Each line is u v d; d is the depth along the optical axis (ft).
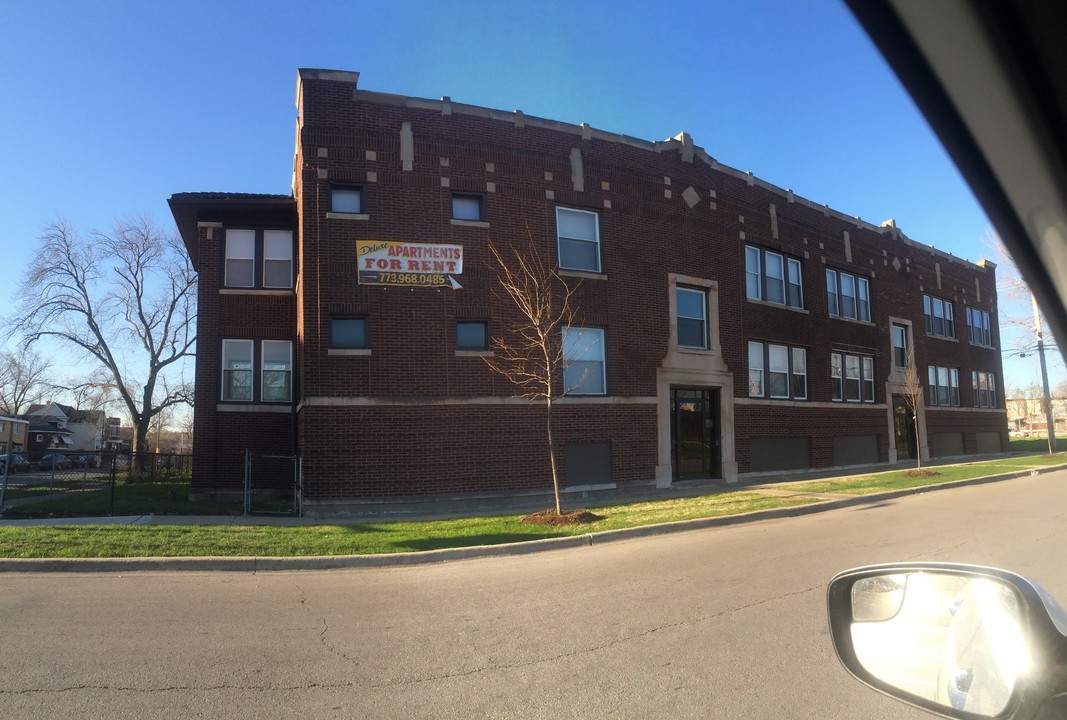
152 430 234.58
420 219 51.72
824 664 17.71
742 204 69.56
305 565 31.40
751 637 19.90
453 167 53.01
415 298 51.01
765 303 70.64
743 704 15.38
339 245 50.11
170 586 27.20
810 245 77.36
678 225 63.16
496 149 54.49
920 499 53.06
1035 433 267.80
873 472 75.25
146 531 35.94
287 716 14.96
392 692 16.28
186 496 57.77
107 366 99.96
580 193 57.47
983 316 111.45
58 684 16.52
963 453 102.17
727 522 42.16
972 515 43.39
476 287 52.54
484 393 52.01
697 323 64.59
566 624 21.61
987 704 8.05
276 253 59.62
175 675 17.22
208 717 14.85
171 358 99.66
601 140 59.16
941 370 100.22
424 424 50.19
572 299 55.98
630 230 59.82
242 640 20.10
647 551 33.88
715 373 64.23
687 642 19.60
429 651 19.15
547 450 53.78
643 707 15.31
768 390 70.13
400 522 42.42
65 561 29.84
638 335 59.31
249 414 57.62
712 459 64.85
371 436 49.08
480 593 26.02
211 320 58.08
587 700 15.74
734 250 67.97
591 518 41.75
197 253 63.46
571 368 55.77
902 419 91.09
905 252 93.15
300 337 52.95
